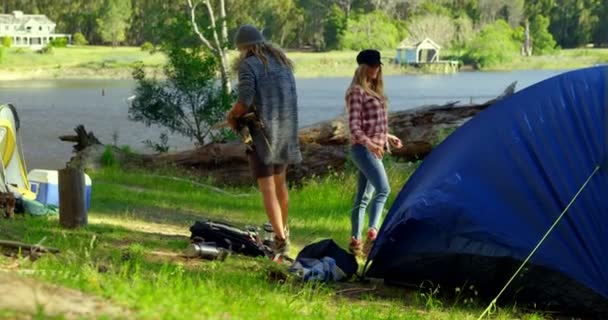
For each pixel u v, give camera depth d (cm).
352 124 1024
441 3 13412
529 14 13262
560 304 865
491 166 898
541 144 896
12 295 545
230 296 712
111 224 1180
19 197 1188
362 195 1055
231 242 973
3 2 13588
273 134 965
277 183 994
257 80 958
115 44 12850
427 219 886
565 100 917
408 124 2147
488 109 958
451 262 896
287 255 1012
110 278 684
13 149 1247
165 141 3378
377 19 12188
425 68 11300
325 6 12075
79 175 1083
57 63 10650
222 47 3450
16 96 7044
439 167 925
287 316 672
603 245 853
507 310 850
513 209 873
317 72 10488
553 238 856
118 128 4594
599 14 13600
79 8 13388
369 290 895
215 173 2269
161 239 1053
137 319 555
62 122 4922
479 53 11825
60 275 665
